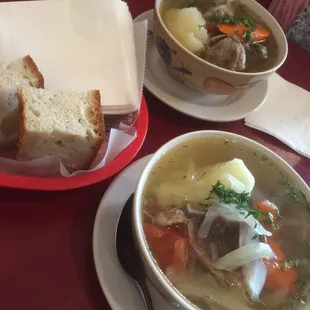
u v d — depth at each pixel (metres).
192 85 0.39
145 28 0.38
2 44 0.32
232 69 0.38
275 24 0.43
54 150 0.30
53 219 0.29
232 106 0.40
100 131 0.30
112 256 0.27
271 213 0.28
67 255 0.28
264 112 0.42
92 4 0.36
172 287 0.23
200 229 0.26
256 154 0.30
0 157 0.30
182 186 0.27
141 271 0.26
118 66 0.34
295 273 0.26
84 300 0.26
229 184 0.27
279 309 0.24
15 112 0.31
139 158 0.34
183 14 0.39
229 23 0.41
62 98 0.31
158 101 0.39
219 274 0.25
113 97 0.33
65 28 0.35
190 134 0.28
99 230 0.28
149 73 0.39
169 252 0.25
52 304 0.26
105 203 0.29
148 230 0.25
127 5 0.42
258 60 0.40
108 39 0.35
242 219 0.25
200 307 0.24
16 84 0.31
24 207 0.29
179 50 0.36
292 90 0.45
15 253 0.27
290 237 0.27
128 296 0.26
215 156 0.29
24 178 0.28
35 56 0.33
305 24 0.59
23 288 0.26
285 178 0.29
